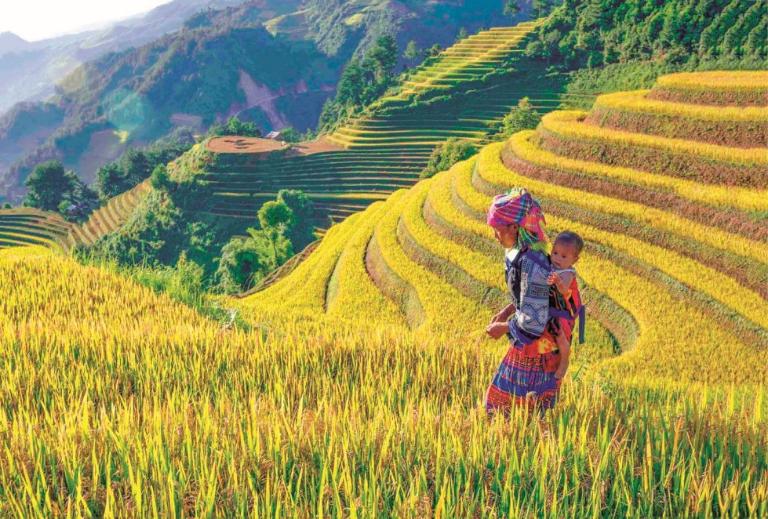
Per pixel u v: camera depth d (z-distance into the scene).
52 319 9.62
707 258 31.92
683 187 37.12
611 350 28.94
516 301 4.41
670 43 128.12
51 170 162.25
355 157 132.00
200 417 4.76
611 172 40.62
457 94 145.75
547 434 4.01
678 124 43.72
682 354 26.33
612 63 140.25
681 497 3.43
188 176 131.12
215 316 12.72
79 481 3.37
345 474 3.49
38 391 5.87
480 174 47.41
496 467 3.76
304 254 63.62
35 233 144.38
